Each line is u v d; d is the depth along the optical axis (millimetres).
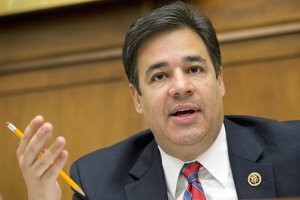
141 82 2500
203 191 2387
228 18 3900
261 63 3824
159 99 2404
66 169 4035
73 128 4109
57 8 4133
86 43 4176
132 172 2576
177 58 2396
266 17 3850
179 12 2436
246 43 3865
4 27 4312
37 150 2074
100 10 4164
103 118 4066
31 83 4258
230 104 3816
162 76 2436
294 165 2381
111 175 2594
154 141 2676
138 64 2502
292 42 3799
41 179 2125
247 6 3885
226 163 2467
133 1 4090
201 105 2371
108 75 4117
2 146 4191
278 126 2580
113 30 4129
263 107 3764
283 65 3789
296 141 2473
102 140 4039
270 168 2379
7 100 4273
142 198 2463
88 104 4121
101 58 4133
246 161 2422
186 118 2367
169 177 2504
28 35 4285
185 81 2354
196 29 2455
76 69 4188
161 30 2420
